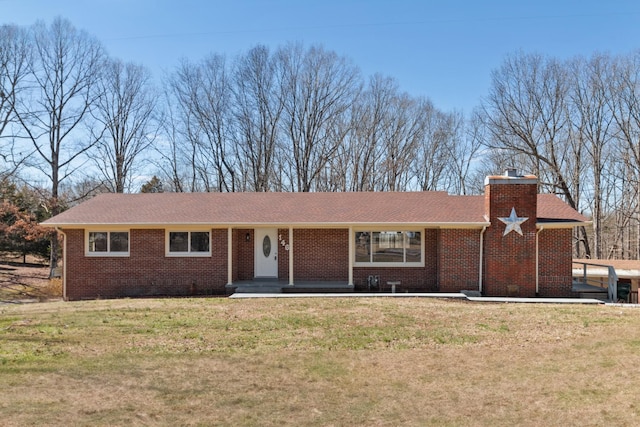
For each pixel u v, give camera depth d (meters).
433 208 21.44
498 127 38.59
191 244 20.61
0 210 29.80
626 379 7.87
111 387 7.59
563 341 10.78
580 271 25.25
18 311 14.88
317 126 40.50
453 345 10.59
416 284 20.62
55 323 12.34
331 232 21.08
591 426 6.16
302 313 14.02
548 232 19.56
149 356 9.44
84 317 13.27
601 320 13.09
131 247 20.59
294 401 7.21
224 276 20.47
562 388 7.64
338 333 11.61
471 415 6.66
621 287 20.22
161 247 20.56
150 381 7.95
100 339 10.68
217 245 20.50
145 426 6.13
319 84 40.34
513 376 8.38
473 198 23.05
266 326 12.27
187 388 7.67
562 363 9.03
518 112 38.66
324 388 7.82
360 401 7.24
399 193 24.12
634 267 25.48
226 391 7.59
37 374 8.08
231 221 20.19
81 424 6.11
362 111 41.59
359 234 20.89
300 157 40.53
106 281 20.64
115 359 9.15
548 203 22.14
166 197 24.02
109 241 20.72
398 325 12.50
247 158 40.59
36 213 34.03
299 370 8.76
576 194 38.50
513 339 11.09
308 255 21.14
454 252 19.83
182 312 14.14
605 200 43.34
